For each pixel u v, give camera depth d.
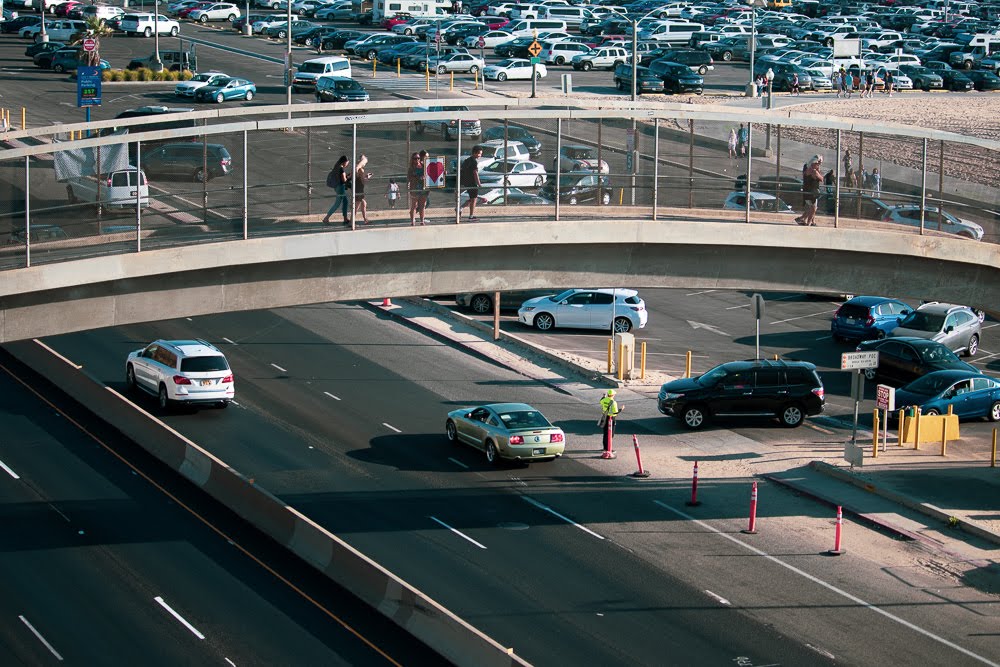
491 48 140.75
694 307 68.88
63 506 39.44
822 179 43.06
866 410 52.50
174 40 138.50
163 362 50.22
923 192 43.88
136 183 35.12
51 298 34.12
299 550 36.09
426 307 66.88
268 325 63.16
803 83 123.31
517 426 44.47
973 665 30.62
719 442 48.06
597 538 38.22
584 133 48.25
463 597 33.59
